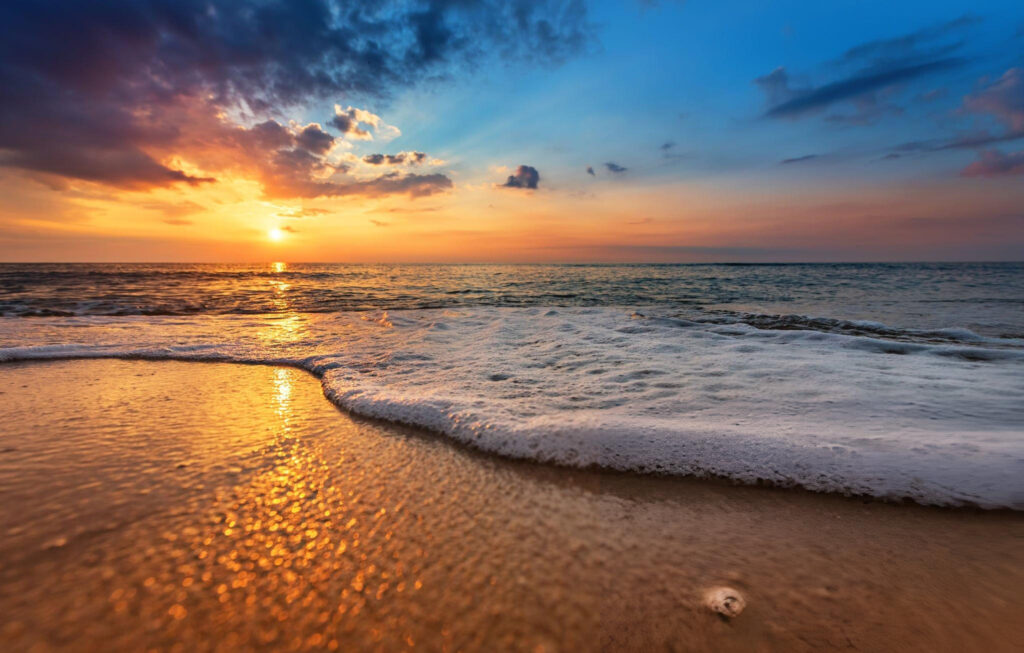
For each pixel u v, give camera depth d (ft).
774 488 8.95
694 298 54.39
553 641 5.17
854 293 58.59
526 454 10.40
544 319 32.40
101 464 9.66
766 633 5.31
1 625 5.20
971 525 7.56
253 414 13.32
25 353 20.65
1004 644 5.11
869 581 6.23
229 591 5.91
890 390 14.26
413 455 10.53
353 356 20.94
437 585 6.09
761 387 14.98
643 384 15.74
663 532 7.48
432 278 105.19
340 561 6.57
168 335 26.91
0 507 7.79
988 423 11.36
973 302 45.96
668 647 5.10
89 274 112.57
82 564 6.34
